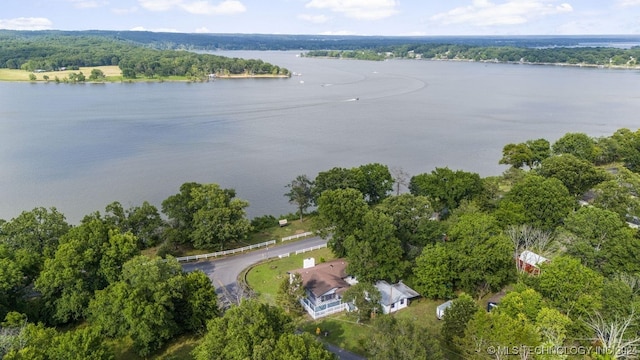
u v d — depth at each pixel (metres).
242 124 199.25
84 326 57.47
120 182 123.50
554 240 72.12
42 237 65.19
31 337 43.03
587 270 51.69
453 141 169.88
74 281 56.19
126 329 51.19
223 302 62.88
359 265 63.44
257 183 123.75
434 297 64.06
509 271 62.12
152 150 155.75
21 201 109.12
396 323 45.59
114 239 60.69
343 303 61.78
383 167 97.62
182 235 79.12
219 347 42.41
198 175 129.88
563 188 78.00
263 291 66.12
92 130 183.62
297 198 95.06
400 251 64.56
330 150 156.88
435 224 71.50
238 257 78.00
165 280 54.62
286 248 81.81
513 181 93.94
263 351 39.16
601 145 119.81
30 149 154.38
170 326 52.81
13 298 55.56
